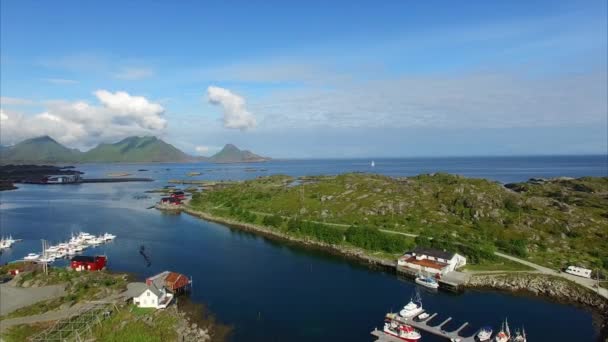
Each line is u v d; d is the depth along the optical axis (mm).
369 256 137250
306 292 106125
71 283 104438
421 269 119625
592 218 162250
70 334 76375
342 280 115938
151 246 154500
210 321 87875
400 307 96688
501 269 119750
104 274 115062
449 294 105062
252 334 82188
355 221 175125
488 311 94250
